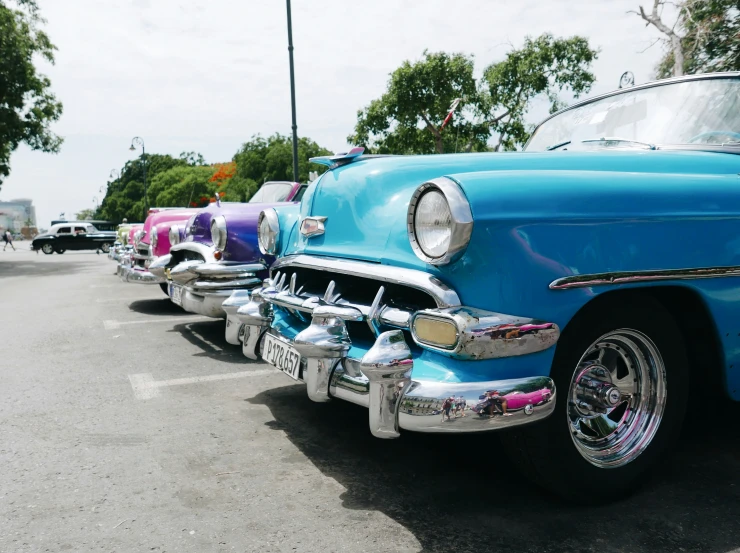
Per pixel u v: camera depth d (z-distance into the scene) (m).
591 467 2.25
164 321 6.72
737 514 2.25
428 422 1.99
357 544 2.05
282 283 3.08
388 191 2.59
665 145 3.13
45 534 2.15
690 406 3.45
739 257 2.43
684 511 2.27
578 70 19.33
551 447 2.15
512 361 2.04
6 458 2.83
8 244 55.62
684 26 12.40
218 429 3.19
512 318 2.01
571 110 3.85
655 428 2.39
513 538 2.08
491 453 2.84
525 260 2.02
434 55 20.22
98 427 3.25
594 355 2.34
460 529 2.15
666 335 2.34
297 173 13.77
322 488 2.48
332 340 2.41
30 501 2.40
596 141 3.44
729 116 3.04
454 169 2.61
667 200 2.28
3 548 2.06
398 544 2.05
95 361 4.78
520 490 2.45
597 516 2.24
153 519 2.25
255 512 2.29
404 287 2.41
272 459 2.79
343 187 2.79
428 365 2.12
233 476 2.61
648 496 2.40
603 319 2.19
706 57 12.13
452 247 2.00
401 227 2.38
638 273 2.18
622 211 2.17
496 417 1.96
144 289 10.53
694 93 3.23
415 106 20.23
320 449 2.90
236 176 62.69
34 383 4.14
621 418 2.43
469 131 20.30
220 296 4.76
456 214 1.97
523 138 19.80
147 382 4.12
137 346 5.34
